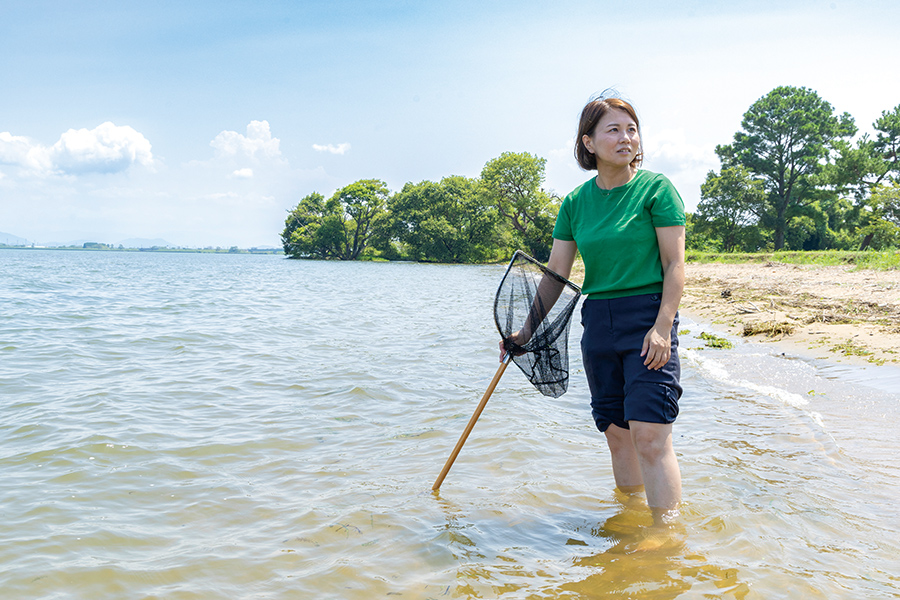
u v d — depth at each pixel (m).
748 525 2.99
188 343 10.09
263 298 21.55
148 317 14.48
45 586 2.65
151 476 4.02
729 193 66.12
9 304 17.58
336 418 5.45
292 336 11.08
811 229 70.56
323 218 112.44
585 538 2.98
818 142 65.75
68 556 2.92
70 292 23.09
